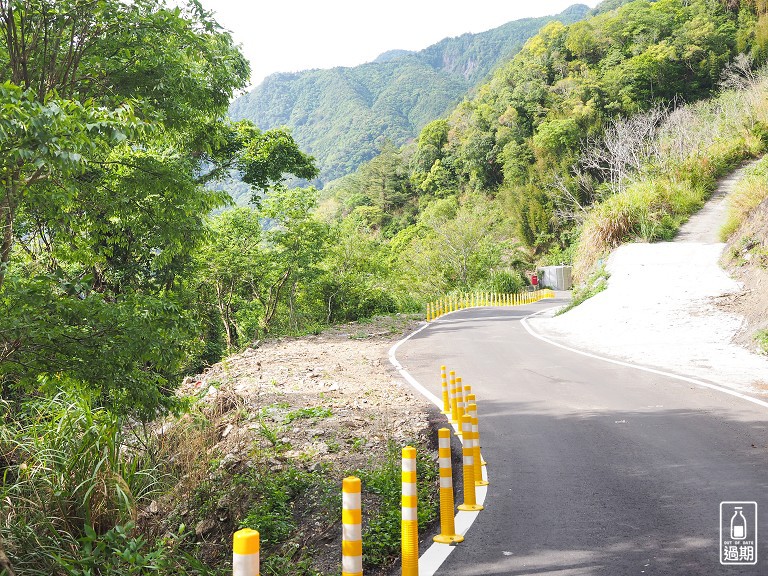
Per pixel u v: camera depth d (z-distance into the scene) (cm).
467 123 11306
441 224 6097
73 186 812
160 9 905
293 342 2339
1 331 673
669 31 9338
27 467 732
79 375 750
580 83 9162
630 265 2572
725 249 2444
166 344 769
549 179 8106
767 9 8519
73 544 621
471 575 493
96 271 1870
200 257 2692
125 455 895
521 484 714
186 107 1027
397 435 964
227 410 1212
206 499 763
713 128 5359
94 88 943
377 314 3828
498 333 2244
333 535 633
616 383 1263
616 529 566
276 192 3094
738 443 808
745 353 1459
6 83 550
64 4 835
